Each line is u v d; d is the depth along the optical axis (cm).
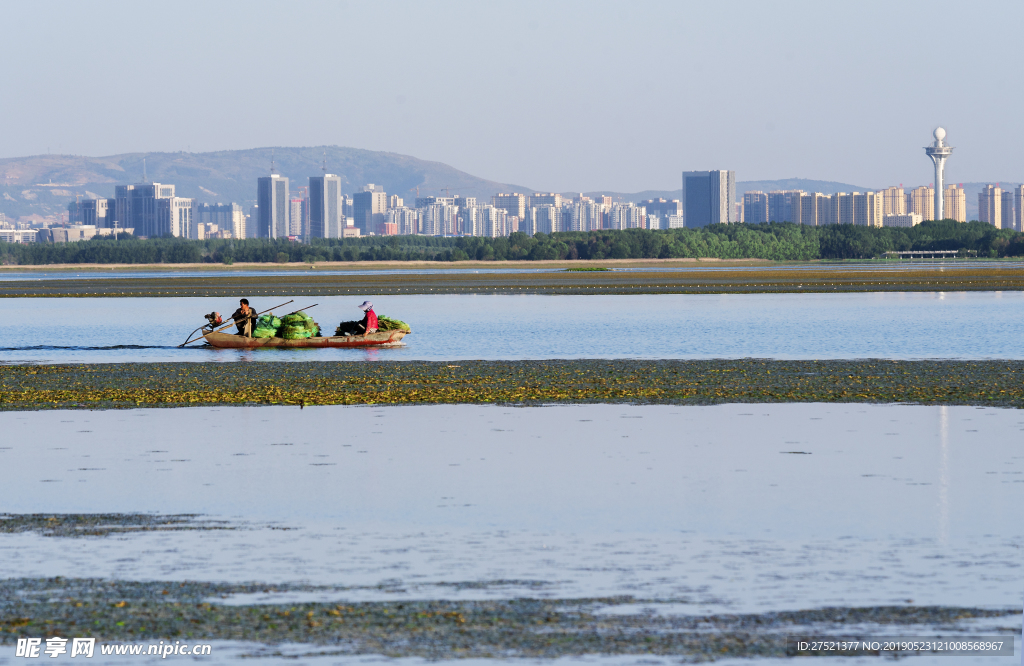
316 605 2719
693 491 4172
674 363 9306
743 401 6944
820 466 4678
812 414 6341
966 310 17100
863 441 5341
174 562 3138
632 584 2886
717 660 2345
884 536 3400
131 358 10431
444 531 3525
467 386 7775
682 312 17250
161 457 5006
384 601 2752
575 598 2764
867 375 8269
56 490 4244
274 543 3372
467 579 2948
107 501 4028
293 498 4078
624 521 3656
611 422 6084
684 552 3225
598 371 8706
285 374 8725
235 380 8306
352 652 2402
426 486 4303
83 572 3030
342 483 4369
